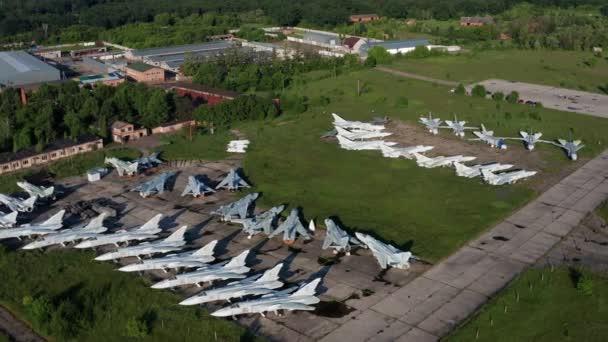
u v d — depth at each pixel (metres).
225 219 105.19
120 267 89.31
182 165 134.62
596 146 142.25
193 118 166.50
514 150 140.25
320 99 184.25
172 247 92.12
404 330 73.00
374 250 88.75
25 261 91.56
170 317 76.25
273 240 97.81
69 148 141.25
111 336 72.81
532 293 79.94
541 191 116.12
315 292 81.62
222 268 84.94
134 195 118.00
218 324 74.50
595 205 109.12
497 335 71.25
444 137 150.75
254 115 168.62
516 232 98.94
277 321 75.50
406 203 111.12
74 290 83.12
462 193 115.12
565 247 93.62
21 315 77.69
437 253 91.94
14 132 148.50
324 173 127.31
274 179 124.44
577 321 73.75
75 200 116.00
